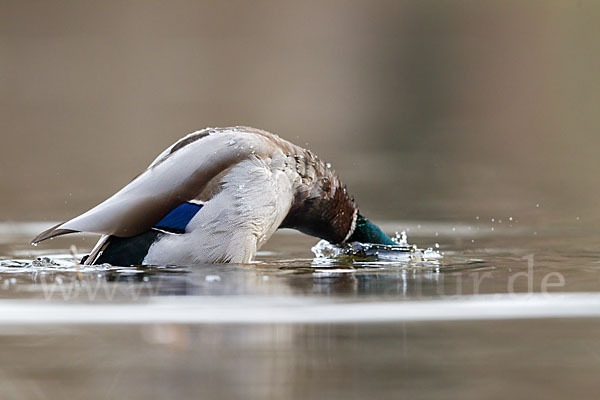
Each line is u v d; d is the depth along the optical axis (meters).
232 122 24.78
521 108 28.75
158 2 45.53
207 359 6.45
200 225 9.74
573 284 8.98
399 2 44.09
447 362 6.41
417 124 26.61
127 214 9.55
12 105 29.17
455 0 42.25
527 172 19.67
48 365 6.33
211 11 44.81
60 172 19.11
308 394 5.74
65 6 44.59
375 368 6.27
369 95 30.73
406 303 8.12
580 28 37.88
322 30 42.22
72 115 27.25
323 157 21.16
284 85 32.28
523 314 7.76
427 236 12.84
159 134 23.67
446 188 17.69
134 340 6.95
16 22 42.94
